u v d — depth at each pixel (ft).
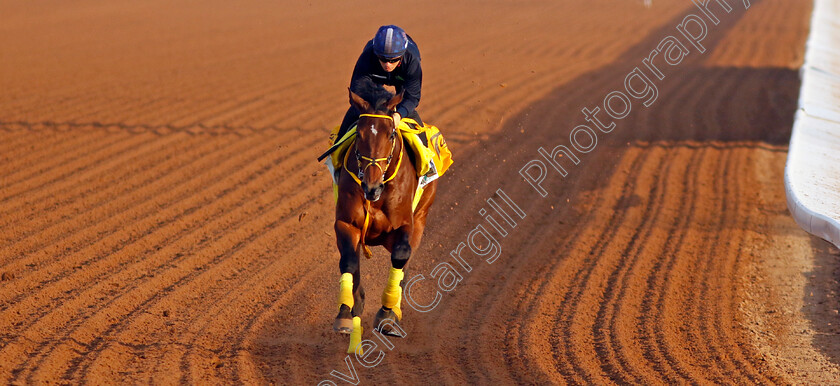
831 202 27.17
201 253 26.48
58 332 20.27
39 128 42.09
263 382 17.95
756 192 34.83
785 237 29.19
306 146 40.96
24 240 26.86
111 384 17.49
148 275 24.54
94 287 23.24
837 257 26.71
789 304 23.26
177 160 37.55
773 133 45.98
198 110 47.73
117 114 45.83
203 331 20.79
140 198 32.07
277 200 32.71
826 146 34.65
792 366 19.02
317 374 18.53
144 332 20.59
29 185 33.01
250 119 46.09
